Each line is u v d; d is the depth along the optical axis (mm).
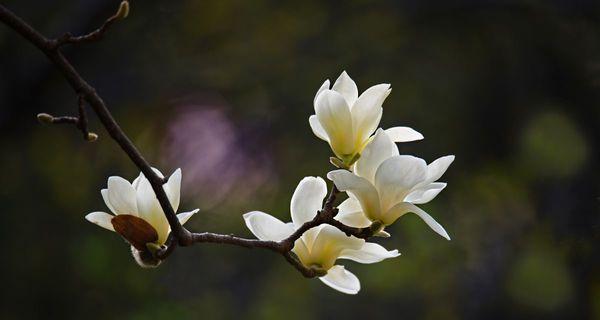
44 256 4848
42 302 4824
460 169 4883
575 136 4602
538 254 4484
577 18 4672
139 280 4961
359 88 4992
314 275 2639
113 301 4914
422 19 5004
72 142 4902
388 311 4914
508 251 4645
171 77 4996
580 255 4367
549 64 4766
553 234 4453
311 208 2656
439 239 4855
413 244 4879
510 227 4707
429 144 4898
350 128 2639
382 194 2617
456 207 4871
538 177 4637
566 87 4707
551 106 4719
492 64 4934
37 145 4848
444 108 4941
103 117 2562
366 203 2617
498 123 4855
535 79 4801
